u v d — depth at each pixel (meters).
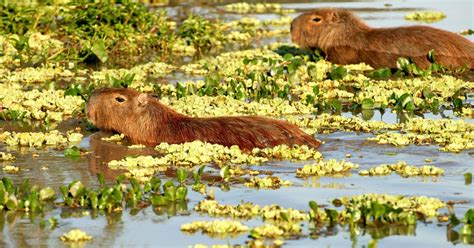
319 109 15.54
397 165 11.66
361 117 14.95
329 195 10.64
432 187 10.88
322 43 19.78
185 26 22.30
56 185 11.26
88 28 21.36
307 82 17.91
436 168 11.48
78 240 9.41
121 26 21.30
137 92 13.60
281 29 23.98
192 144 12.65
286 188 10.96
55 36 21.75
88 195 10.48
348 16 19.73
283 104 15.54
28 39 20.06
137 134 13.45
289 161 12.20
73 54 19.92
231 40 22.88
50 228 9.80
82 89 16.36
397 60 18.64
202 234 9.52
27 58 19.88
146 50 21.58
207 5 27.36
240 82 17.25
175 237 9.43
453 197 10.48
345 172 11.62
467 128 13.65
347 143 13.09
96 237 9.50
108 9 21.70
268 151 12.41
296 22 20.00
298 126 13.90
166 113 13.50
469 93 16.66
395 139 12.98
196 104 15.47
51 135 13.59
